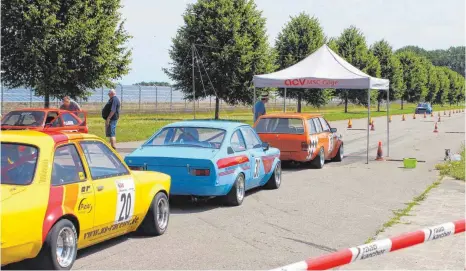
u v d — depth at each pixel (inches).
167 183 353.7
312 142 687.1
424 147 1063.6
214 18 2090.3
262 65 2111.2
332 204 474.6
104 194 286.5
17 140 260.8
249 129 504.1
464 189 563.5
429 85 4950.8
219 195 434.0
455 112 3791.8
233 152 451.2
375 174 674.2
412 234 225.8
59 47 1320.1
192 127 461.1
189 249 319.9
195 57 2087.8
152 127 1425.9
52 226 251.3
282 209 448.5
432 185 589.3
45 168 254.8
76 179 273.0
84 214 271.6
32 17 1288.1
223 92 2107.5
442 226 241.8
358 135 1400.1
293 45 2429.9
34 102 2074.3
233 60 2071.9
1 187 240.8
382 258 307.3
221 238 348.8
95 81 1406.3
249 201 478.6
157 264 288.0
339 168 727.7
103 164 303.6
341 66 847.7
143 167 424.2
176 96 3043.8
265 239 350.0
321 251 324.8
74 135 284.0
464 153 920.3
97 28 1366.9
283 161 764.6
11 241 227.8
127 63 1496.1
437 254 316.5
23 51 1301.7
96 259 292.5
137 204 320.2
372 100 3090.6
